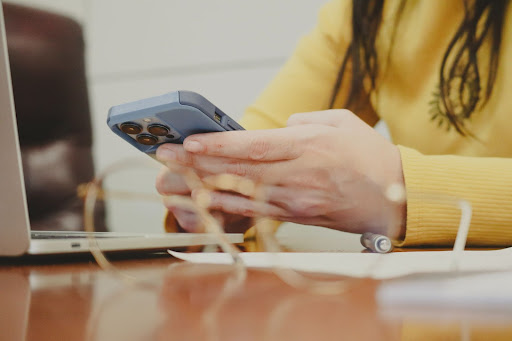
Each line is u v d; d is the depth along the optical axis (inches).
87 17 60.1
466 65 29.6
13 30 44.3
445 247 19.8
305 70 36.6
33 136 43.2
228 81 58.4
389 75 34.9
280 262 10.8
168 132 17.4
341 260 11.2
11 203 13.1
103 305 7.3
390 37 34.0
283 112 34.8
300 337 5.3
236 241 19.9
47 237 14.5
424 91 33.5
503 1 28.2
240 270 11.0
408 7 33.8
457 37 29.6
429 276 9.3
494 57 28.9
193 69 59.5
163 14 59.9
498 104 29.1
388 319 6.2
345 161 19.3
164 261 14.2
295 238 28.5
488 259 10.7
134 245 14.9
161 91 60.7
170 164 19.2
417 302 7.2
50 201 40.6
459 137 31.4
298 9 55.5
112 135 58.6
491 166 20.4
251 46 57.4
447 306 6.9
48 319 6.4
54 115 45.4
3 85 12.6
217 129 17.6
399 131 34.8
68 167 44.4
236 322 6.1
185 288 8.8
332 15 37.7
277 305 7.2
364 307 6.9
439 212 18.8
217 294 8.1
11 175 13.0
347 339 5.2
